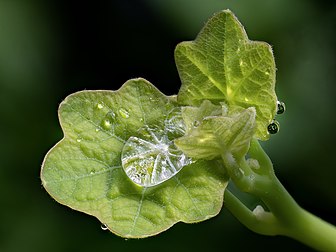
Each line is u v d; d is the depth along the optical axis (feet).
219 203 0.66
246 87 0.67
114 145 0.67
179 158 0.67
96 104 0.68
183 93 0.68
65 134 0.67
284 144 1.01
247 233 1.00
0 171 1.00
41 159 1.01
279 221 0.69
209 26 0.67
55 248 0.99
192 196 0.66
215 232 1.00
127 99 0.68
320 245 0.69
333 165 1.01
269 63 0.66
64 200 0.66
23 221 0.99
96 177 0.66
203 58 0.67
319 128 1.02
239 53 0.67
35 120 1.01
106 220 0.65
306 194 1.01
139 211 0.66
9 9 1.02
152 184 0.66
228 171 0.66
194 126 0.67
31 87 1.02
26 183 1.01
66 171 0.66
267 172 0.68
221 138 0.65
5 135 1.01
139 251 1.00
